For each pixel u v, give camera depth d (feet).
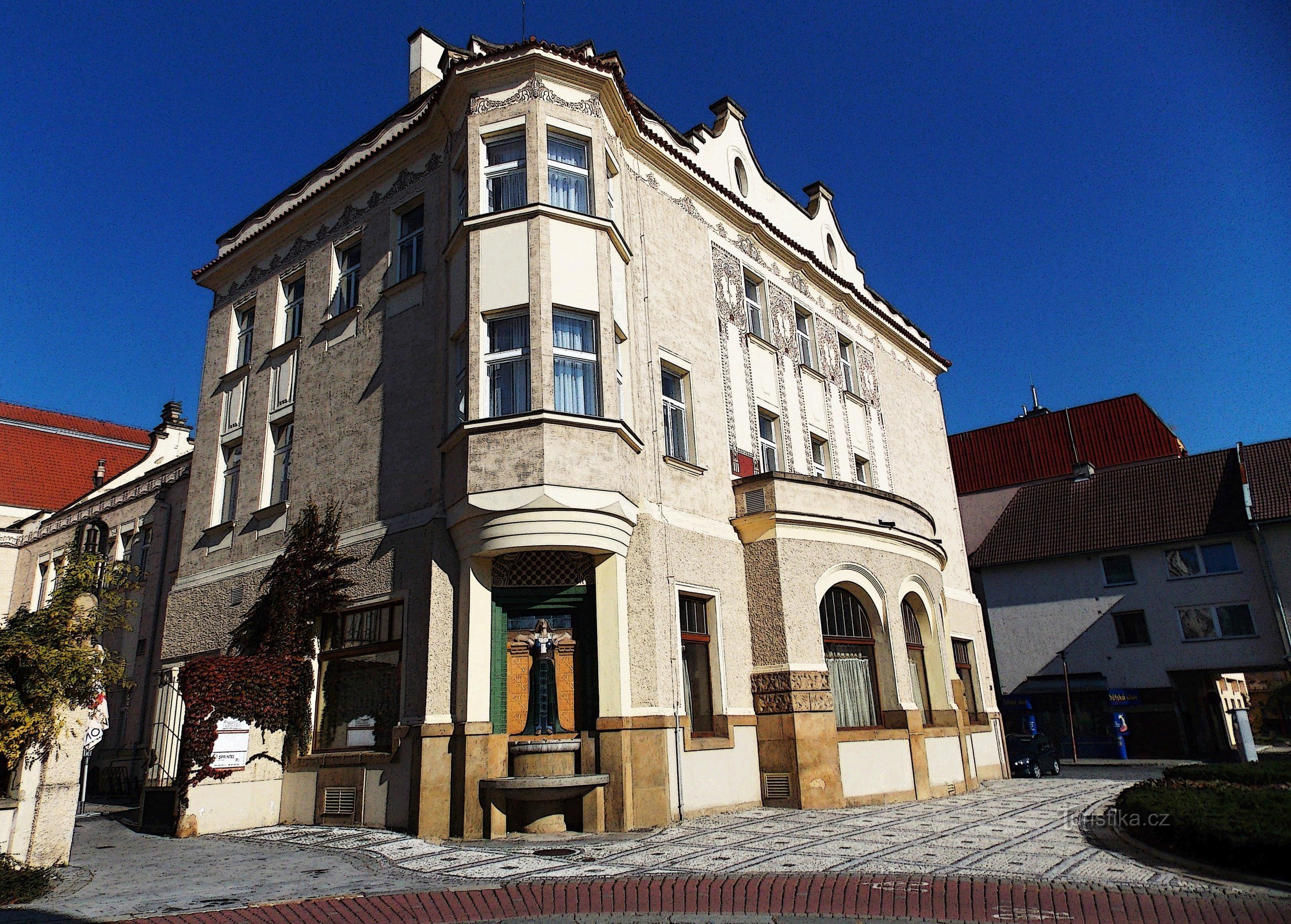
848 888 27.20
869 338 82.43
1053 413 145.69
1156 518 119.55
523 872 31.37
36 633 34.60
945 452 92.48
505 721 42.73
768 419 64.80
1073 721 118.93
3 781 34.32
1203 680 121.49
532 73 50.19
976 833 37.96
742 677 51.03
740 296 64.39
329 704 50.29
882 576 57.26
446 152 54.60
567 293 46.60
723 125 69.87
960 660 79.71
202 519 65.26
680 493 51.55
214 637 58.90
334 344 58.75
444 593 44.29
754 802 48.98
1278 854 26.68
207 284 73.56
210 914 26.32
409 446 50.39
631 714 42.70
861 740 51.98
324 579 51.62
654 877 29.60
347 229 61.41
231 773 47.44
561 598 44.52
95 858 37.99
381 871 32.76
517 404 45.24
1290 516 106.52
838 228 86.07
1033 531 130.11
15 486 114.21
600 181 50.08
